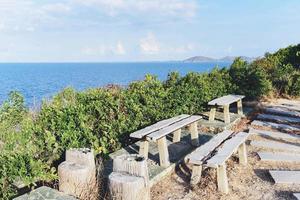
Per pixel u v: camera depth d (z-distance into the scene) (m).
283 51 20.56
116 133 7.60
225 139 6.78
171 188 5.97
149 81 10.26
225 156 5.66
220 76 12.88
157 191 5.82
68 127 6.61
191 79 11.25
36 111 7.77
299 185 6.05
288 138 8.79
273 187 6.00
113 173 5.13
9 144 5.59
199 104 10.71
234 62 14.62
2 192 5.26
